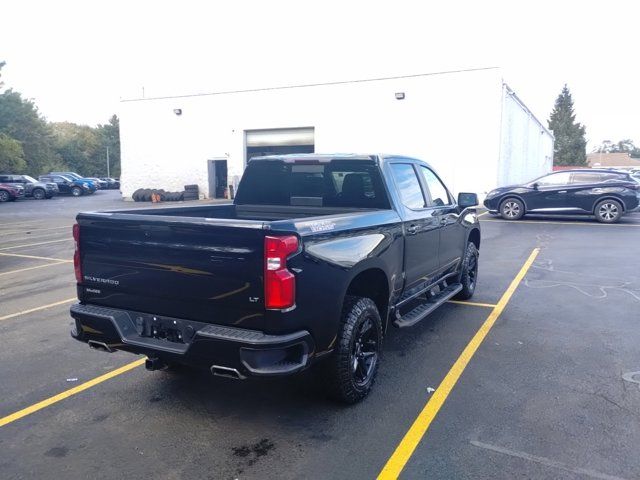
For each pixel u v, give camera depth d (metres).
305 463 3.32
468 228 6.94
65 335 5.95
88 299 4.13
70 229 16.98
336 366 3.88
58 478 3.20
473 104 23.30
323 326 3.63
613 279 8.45
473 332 5.86
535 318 6.37
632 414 3.91
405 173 5.37
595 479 3.12
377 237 4.31
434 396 4.25
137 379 4.70
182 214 5.10
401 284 4.88
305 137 28.47
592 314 6.52
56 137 88.19
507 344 5.46
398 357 5.11
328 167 5.21
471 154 23.55
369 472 3.21
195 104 31.17
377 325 4.31
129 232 3.76
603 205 16.19
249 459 3.38
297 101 28.00
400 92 24.75
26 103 63.47
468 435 3.64
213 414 4.01
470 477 3.15
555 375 4.65
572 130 85.19
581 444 3.50
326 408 4.07
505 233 14.15
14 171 50.91
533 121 33.97
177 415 4.00
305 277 3.44
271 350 3.28
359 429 3.74
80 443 3.60
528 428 3.72
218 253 3.40
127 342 3.75
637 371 4.73
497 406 4.06
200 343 3.42
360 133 26.28
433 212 5.65
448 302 7.14
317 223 3.64
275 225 3.27
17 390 4.48
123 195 33.81
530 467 3.25
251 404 4.17
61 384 4.60
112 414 4.02
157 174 32.75
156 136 32.47
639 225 15.66
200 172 31.66
